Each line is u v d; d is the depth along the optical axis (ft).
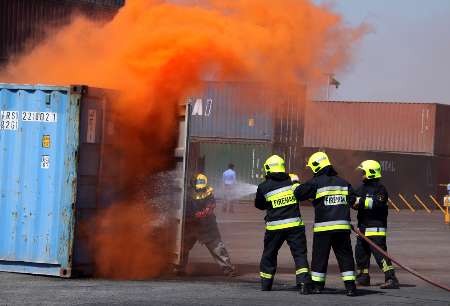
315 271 40.73
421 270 55.88
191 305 35.12
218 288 41.57
